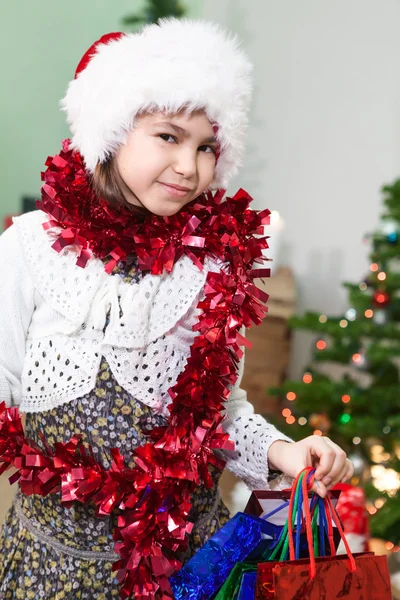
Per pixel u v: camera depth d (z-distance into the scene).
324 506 0.99
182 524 1.00
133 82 0.93
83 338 1.03
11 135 3.86
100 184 1.01
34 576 1.07
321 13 3.61
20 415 1.09
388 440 2.56
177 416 1.03
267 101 3.74
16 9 3.70
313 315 2.69
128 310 1.02
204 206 1.09
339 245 3.76
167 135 0.96
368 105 3.62
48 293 1.02
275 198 3.81
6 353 1.04
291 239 3.81
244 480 1.13
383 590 0.92
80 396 1.03
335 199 3.73
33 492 1.01
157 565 0.99
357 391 2.67
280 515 1.01
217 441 1.03
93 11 3.80
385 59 3.56
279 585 0.85
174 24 1.00
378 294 2.61
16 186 3.93
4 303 1.02
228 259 1.08
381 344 2.58
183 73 0.92
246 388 3.31
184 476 0.99
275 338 3.28
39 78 3.82
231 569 0.97
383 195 3.63
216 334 1.03
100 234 1.00
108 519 1.05
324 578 0.88
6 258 1.03
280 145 3.76
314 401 2.70
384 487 2.38
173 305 1.05
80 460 1.02
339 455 1.00
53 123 3.89
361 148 3.66
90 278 1.02
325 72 3.65
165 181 0.97
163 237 1.05
